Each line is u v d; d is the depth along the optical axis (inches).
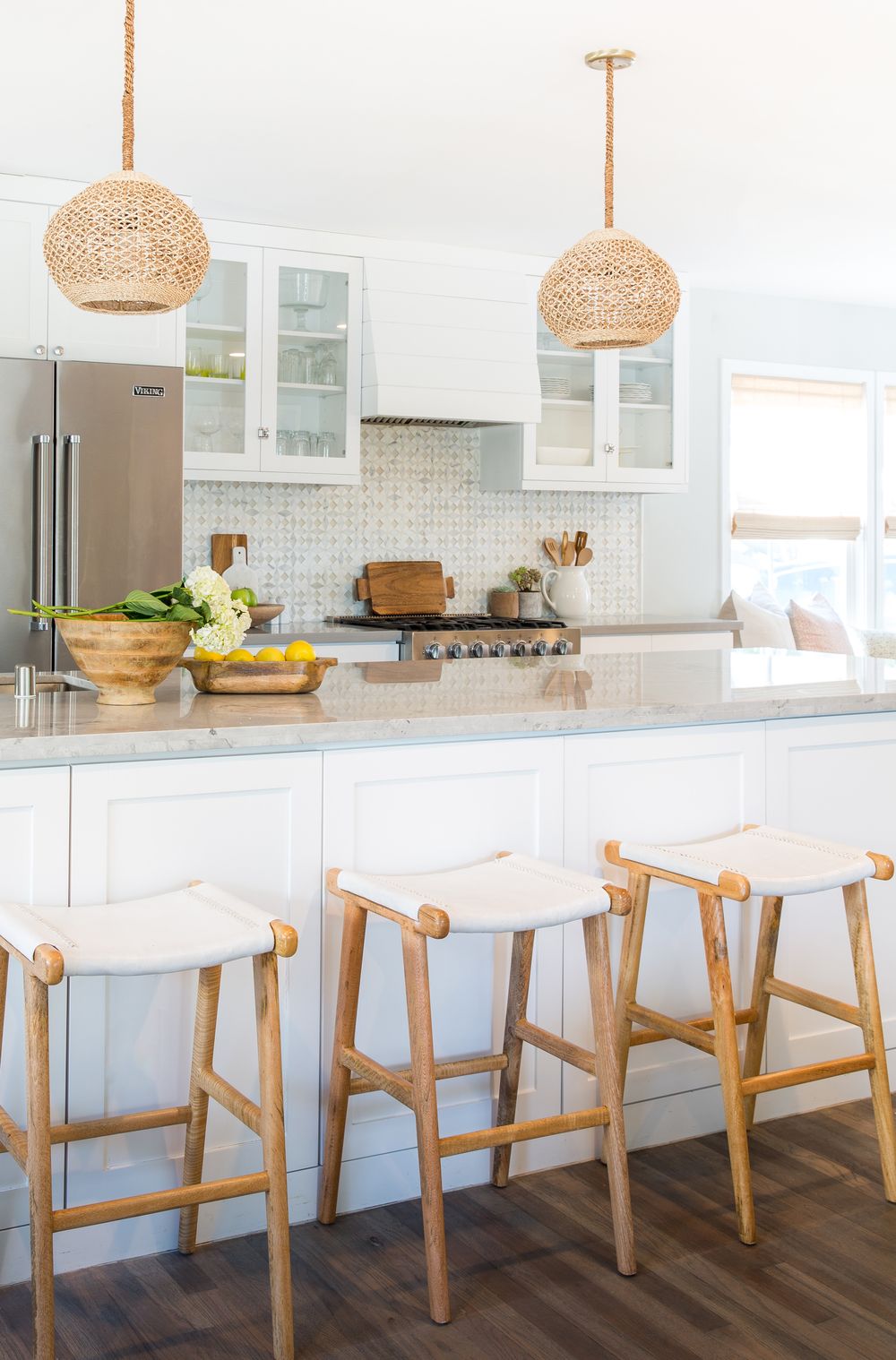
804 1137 107.0
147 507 173.5
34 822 80.7
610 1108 84.9
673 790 104.8
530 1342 76.5
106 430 170.7
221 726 84.3
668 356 226.2
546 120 146.3
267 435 192.7
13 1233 81.7
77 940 70.6
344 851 91.4
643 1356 75.2
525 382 207.0
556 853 99.6
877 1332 77.8
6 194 167.5
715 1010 90.1
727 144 154.9
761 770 108.7
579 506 237.9
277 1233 74.2
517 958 95.8
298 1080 90.5
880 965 116.6
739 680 120.2
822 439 264.8
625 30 121.6
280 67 130.9
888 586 279.1
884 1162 95.2
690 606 250.7
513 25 120.8
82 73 132.5
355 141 153.6
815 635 245.3
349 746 91.3
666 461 226.8
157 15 118.6
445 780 95.2
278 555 211.0
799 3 115.9
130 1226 85.7
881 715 115.2
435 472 223.5
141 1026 85.4
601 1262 85.9
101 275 96.5
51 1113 82.4
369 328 196.4
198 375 187.5
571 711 95.6
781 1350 75.8
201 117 145.9
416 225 191.3
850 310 265.3
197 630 99.5
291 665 104.3
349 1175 93.1
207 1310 79.4
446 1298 78.5
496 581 230.7
